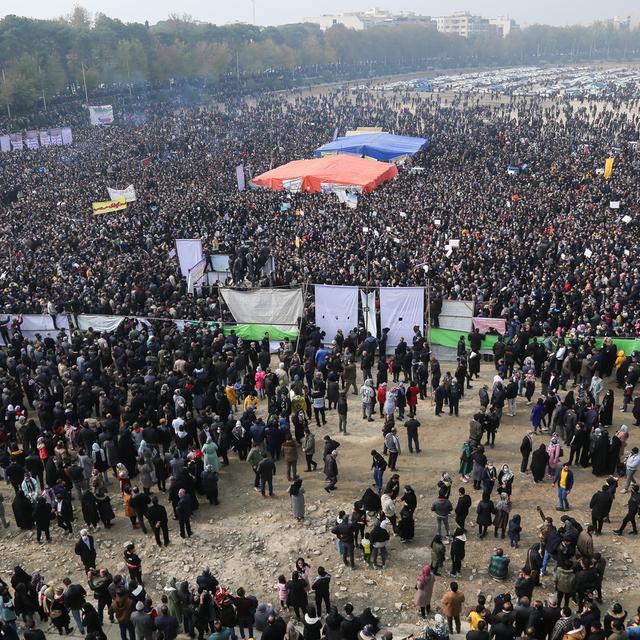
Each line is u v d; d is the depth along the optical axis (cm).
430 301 2912
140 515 1841
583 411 2084
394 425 2277
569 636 1254
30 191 5975
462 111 10900
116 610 1447
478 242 4019
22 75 11188
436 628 1321
